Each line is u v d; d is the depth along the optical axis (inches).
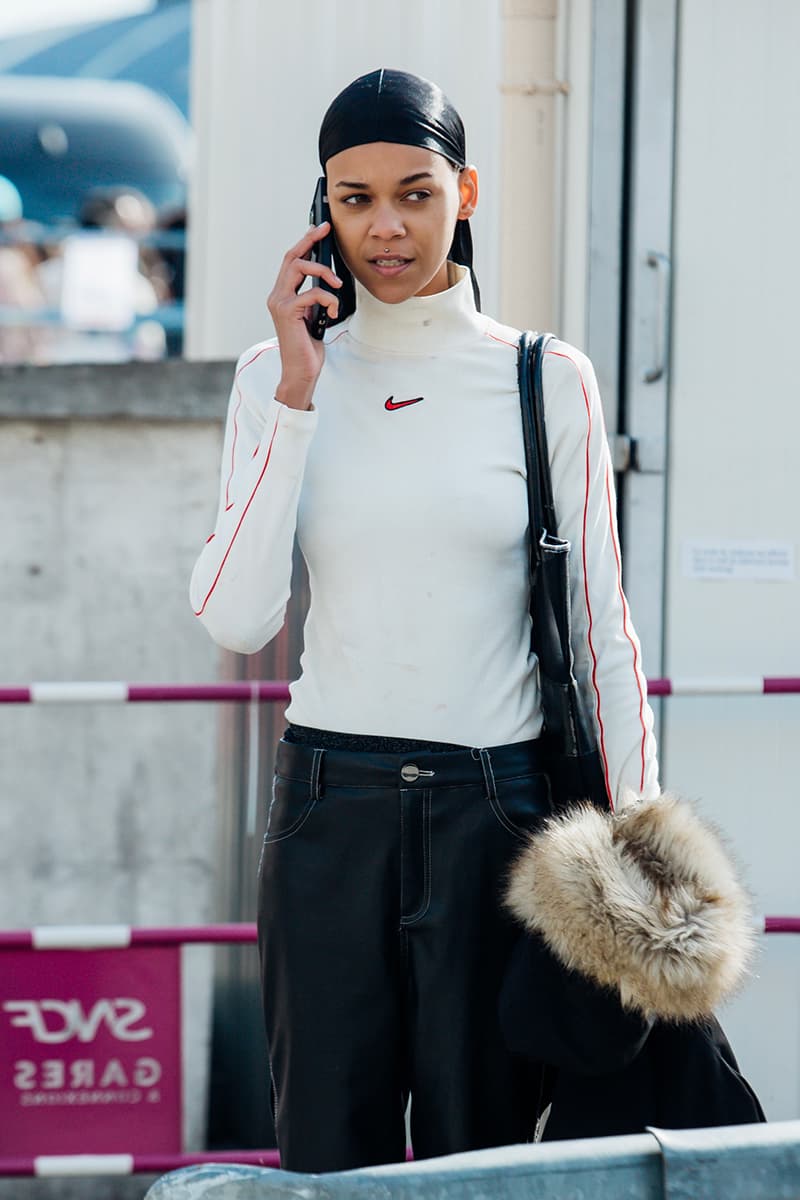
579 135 316.8
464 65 340.5
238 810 320.8
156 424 322.3
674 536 303.6
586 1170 122.6
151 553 323.3
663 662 303.6
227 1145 312.7
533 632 178.2
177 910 321.7
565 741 177.5
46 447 321.7
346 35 354.3
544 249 331.0
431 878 171.5
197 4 393.4
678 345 303.4
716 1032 171.3
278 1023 177.5
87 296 702.5
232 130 366.3
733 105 301.7
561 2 327.0
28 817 323.6
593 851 162.4
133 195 713.0
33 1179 312.8
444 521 170.7
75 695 274.5
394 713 172.2
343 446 175.2
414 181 167.0
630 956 157.0
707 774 303.4
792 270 303.7
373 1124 175.5
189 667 321.7
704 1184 121.6
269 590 171.9
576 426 176.7
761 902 303.6
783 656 305.1
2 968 275.6
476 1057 173.3
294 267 168.4
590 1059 163.3
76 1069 277.9
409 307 176.1
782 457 304.2
